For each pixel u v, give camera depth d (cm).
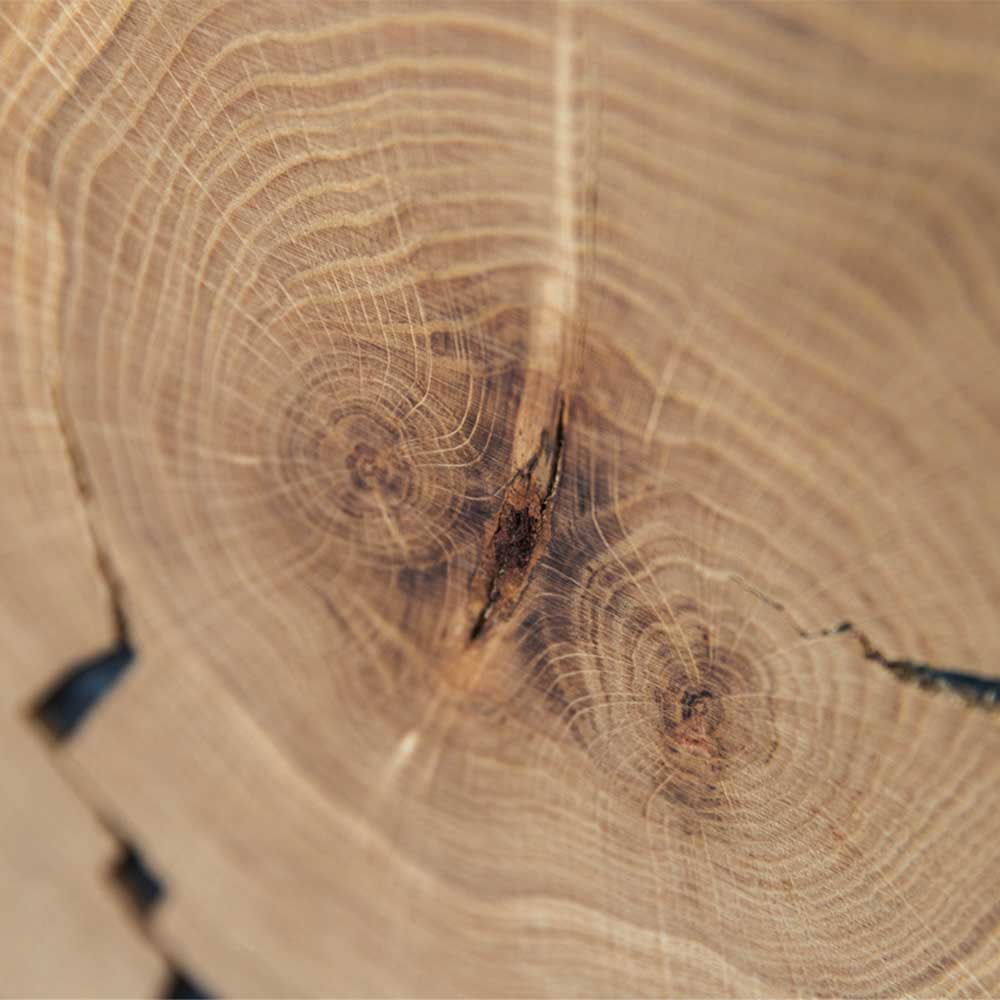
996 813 36
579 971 38
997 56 31
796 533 35
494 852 38
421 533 38
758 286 34
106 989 38
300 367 38
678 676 37
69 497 39
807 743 36
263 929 38
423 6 35
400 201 36
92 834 38
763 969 38
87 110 38
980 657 35
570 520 37
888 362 33
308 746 38
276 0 36
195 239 38
